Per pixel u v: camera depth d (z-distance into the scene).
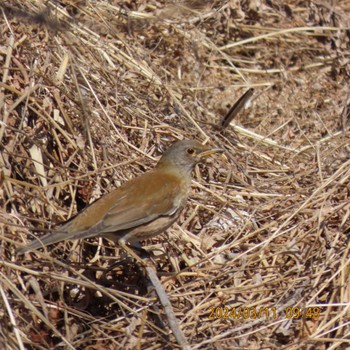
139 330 10.65
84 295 11.08
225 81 16.33
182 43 16.16
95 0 15.40
